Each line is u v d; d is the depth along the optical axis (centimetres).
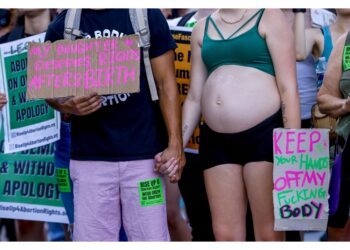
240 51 545
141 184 545
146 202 546
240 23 548
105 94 530
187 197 652
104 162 545
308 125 642
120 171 545
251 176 550
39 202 666
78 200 552
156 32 541
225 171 555
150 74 542
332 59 566
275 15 543
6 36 688
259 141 545
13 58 634
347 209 564
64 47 538
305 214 543
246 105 543
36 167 667
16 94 635
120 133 543
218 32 554
